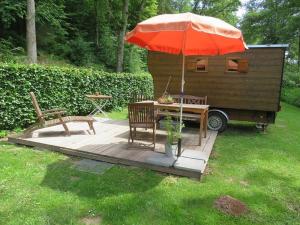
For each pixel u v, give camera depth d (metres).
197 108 5.67
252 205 3.44
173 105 5.86
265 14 23.77
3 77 5.73
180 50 5.72
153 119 5.11
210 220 3.04
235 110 7.88
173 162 4.30
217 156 5.40
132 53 17.89
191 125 8.20
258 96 7.45
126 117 9.05
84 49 15.51
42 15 13.30
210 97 7.96
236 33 4.00
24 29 13.48
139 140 5.68
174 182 3.95
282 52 7.06
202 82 7.99
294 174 4.66
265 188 3.99
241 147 6.20
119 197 3.40
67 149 4.86
